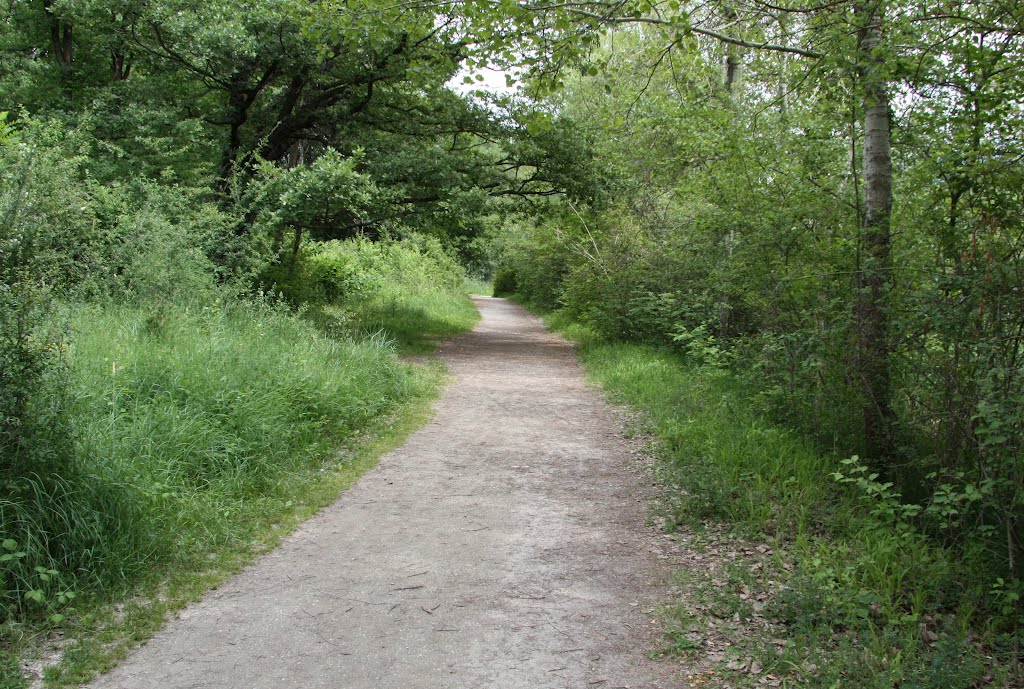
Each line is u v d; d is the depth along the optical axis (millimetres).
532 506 6055
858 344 6219
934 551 4805
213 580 4457
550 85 6914
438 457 7508
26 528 4027
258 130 17875
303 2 7723
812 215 6965
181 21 14219
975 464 4875
